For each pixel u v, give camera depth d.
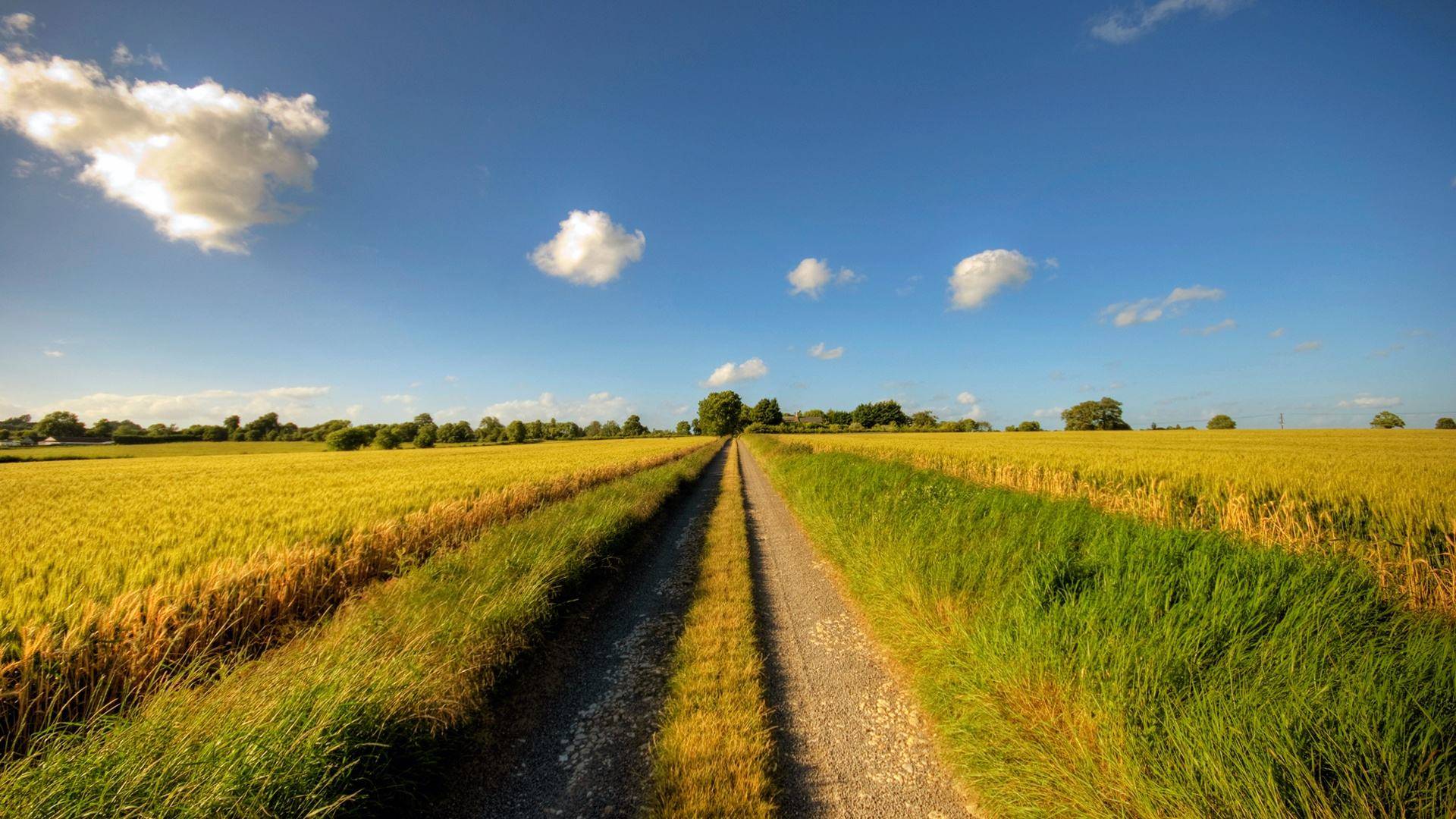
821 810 2.69
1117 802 2.32
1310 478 11.48
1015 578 4.22
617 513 8.86
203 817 2.20
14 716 3.28
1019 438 48.88
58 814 2.12
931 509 7.04
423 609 4.52
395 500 11.30
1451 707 2.19
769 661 4.49
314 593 5.78
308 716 2.75
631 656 4.66
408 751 2.95
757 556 8.14
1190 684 2.59
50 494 14.51
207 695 3.16
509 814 2.76
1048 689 2.97
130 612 4.05
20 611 4.34
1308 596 3.17
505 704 3.92
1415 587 3.81
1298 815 1.94
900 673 4.23
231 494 13.51
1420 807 1.87
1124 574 3.86
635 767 3.08
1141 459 18.05
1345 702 2.22
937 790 2.84
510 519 9.75
